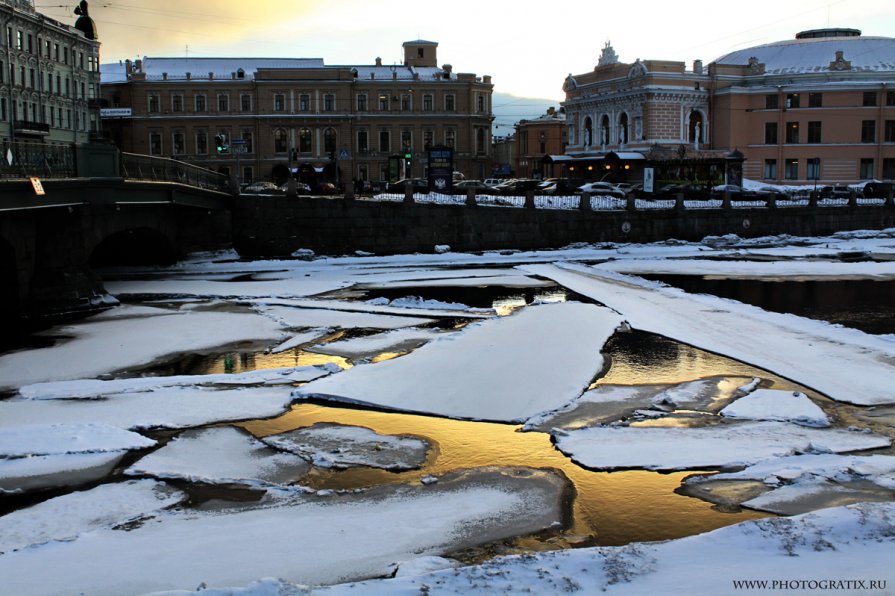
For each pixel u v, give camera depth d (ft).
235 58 381.19
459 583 33.68
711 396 68.69
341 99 364.79
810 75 292.40
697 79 292.61
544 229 198.49
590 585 33.71
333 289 138.00
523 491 49.60
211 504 48.21
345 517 45.93
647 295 124.57
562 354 82.17
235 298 128.57
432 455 56.24
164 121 359.87
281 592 32.73
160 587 37.04
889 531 38.19
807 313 110.11
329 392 69.62
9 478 52.26
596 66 315.58
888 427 60.70
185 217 175.32
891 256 180.96
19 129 250.98
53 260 115.75
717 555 36.42
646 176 222.89
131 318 110.52
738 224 212.64
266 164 362.74
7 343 93.97
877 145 289.12
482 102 378.32
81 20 313.53
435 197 200.95
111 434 59.36
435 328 100.53
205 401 68.39
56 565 39.34
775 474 50.44
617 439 58.23
